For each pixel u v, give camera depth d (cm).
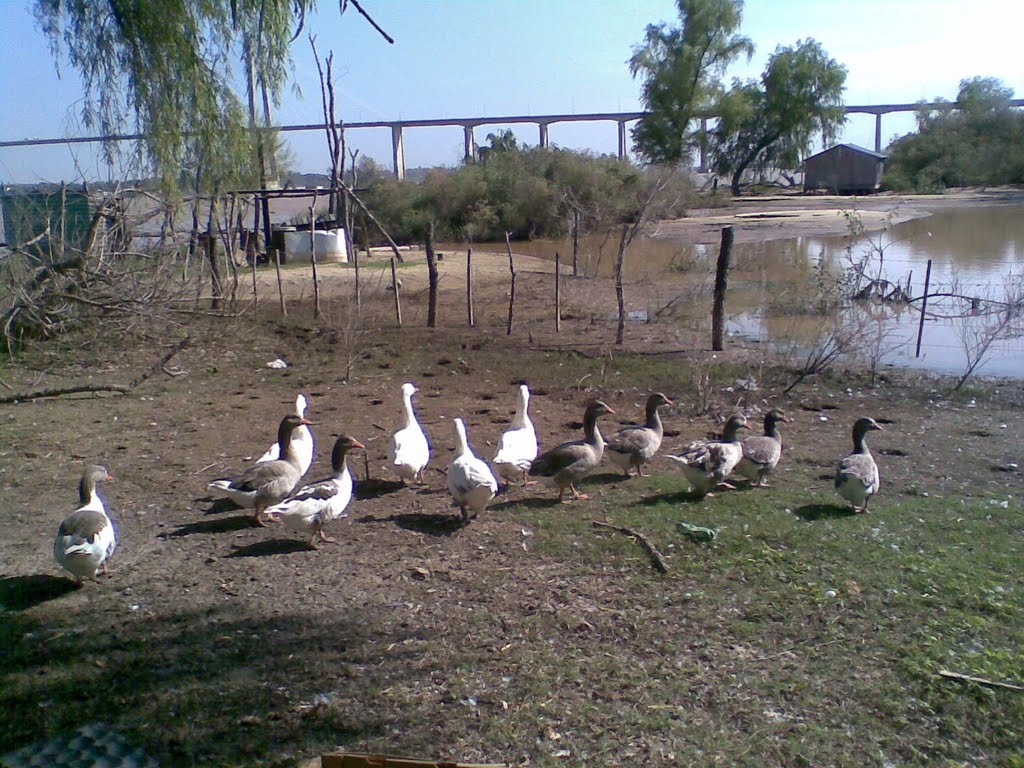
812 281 2369
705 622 660
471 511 916
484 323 2034
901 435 1177
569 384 1483
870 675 581
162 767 509
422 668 609
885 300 2144
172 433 1220
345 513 923
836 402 1358
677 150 6500
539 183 4525
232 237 2478
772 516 866
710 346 1756
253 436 1205
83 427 1246
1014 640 616
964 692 555
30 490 995
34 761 514
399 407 1359
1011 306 1761
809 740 517
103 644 653
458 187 4616
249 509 938
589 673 597
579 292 2478
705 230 4369
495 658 620
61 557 725
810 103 6544
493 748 520
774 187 7562
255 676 605
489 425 1252
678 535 820
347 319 1948
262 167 2831
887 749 507
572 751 515
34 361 1641
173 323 1694
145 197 1906
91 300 1644
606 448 1016
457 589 732
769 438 992
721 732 528
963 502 903
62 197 1672
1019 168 6719
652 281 2709
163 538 860
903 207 5575
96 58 1612
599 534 835
